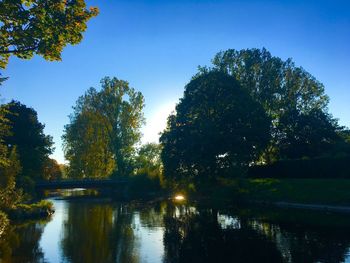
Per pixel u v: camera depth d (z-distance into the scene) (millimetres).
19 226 40375
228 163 69188
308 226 37156
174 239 32531
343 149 75812
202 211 52281
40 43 18094
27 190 69188
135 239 32656
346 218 41594
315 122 84375
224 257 26203
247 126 70312
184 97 76688
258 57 85250
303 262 24547
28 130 87250
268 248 28422
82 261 25281
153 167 97938
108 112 93875
